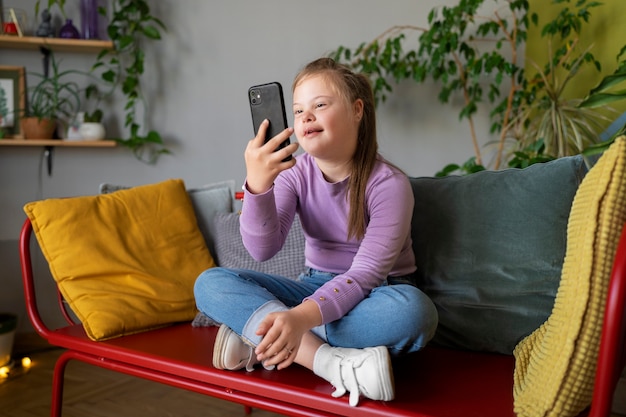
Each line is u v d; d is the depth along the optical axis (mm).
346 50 2510
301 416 966
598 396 756
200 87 2717
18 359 2297
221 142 2736
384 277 1090
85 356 1294
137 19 2631
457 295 1264
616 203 815
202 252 1664
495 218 1271
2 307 2529
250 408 1733
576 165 1244
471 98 2666
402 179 1159
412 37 2680
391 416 884
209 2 2691
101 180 2660
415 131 2732
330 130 1099
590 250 812
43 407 1802
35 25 2574
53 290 2572
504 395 952
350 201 1157
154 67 2688
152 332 1384
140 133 2693
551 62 2244
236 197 1667
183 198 1725
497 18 2617
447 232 1311
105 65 2648
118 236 1525
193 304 1512
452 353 1216
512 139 2660
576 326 802
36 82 2584
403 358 1178
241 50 2709
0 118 2490
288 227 1219
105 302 1373
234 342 1044
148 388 1967
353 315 1030
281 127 1055
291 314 955
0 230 2547
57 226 1460
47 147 2580
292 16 2695
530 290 1204
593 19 2279
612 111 2145
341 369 935
